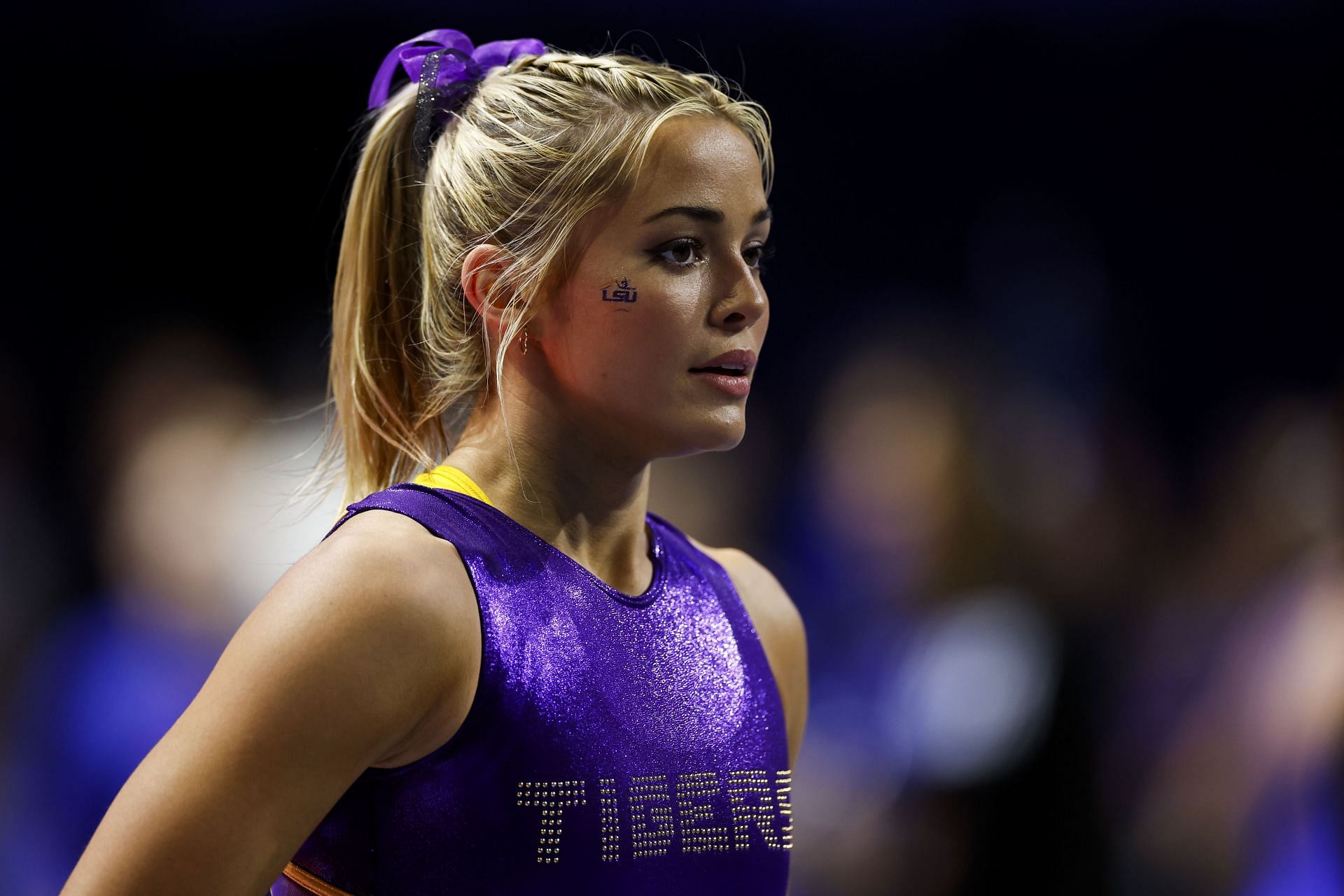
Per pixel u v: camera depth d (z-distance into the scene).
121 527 10.25
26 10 18.91
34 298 19.84
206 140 19.75
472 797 4.18
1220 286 22.34
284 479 10.42
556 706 4.29
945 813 8.57
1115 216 21.98
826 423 15.99
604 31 18.42
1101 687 8.98
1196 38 21.62
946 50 21.22
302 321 20.16
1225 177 22.12
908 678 9.60
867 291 21.28
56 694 9.75
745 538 14.79
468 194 4.70
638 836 4.34
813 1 20.19
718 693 4.75
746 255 4.73
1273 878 8.96
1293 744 8.98
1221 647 10.46
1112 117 21.70
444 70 4.95
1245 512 11.00
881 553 11.51
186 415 10.48
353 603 3.98
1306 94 21.91
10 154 19.48
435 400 4.95
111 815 3.92
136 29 19.23
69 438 19.61
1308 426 10.41
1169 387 22.44
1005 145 21.55
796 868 10.48
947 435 10.36
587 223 4.45
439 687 4.09
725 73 19.72
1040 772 8.41
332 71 19.41
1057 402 14.66
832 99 20.84
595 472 4.67
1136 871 9.73
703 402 4.49
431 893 4.17
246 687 3.92
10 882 9.20
